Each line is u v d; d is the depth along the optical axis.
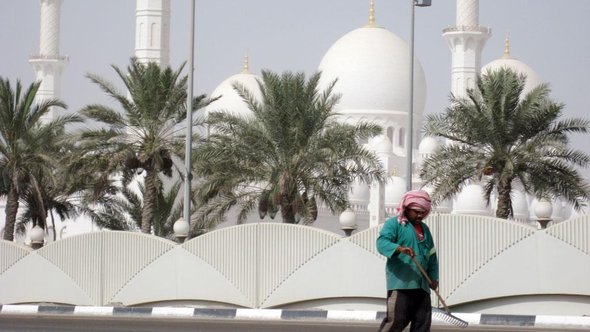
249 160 56.03
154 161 56.97
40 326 28.56
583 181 53.03
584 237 35.62
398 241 18.16
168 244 41.66
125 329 27.75
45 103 61.19
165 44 108.19
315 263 39.06
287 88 54.62
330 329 28.75
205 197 58.28
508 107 51.66
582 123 52.09
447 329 29.97
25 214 68.81
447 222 36.94
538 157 52.28
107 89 56.69
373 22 134.12
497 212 52.59
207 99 59.25
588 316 33.56
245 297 40.16
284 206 56.16
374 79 127.94
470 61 118.44
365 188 101.31
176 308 37.72
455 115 52.62
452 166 53.12
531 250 36.12
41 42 126.75
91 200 65.06
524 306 36.44
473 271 36.66
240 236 40.41
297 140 54.59
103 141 57.16
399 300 17.88
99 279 42.81
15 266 44.78
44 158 60.50
